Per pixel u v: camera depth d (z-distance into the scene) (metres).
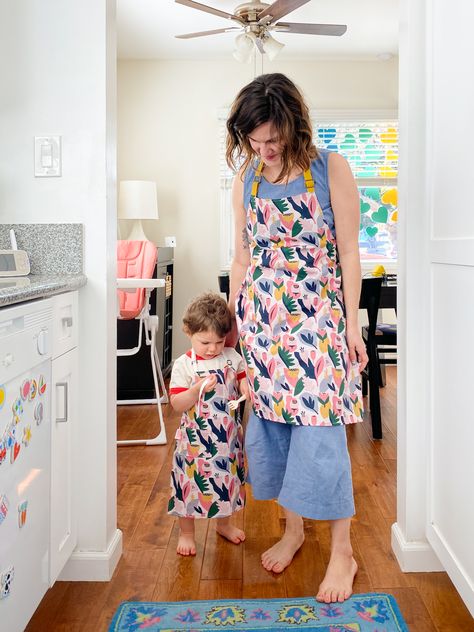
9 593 1.19
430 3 1.71
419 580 1.76
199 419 1.89
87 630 1.52
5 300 1.16
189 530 1.95
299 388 1.68
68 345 1.65
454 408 1.53
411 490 1.81
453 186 1.54
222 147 5.38
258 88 1.58
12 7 1.73
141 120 5.38
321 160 1.66
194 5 3.48
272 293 1.71
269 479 1.82
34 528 1.35
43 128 1.75
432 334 1.73
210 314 1.86
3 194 1.76
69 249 1.76
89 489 1.78
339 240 1.73
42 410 1.41
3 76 1.75
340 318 1.71
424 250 1.79
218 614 1.57
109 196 1.80
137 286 3.09
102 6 1.72
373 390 3.29
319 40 4.88
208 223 5.44
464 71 1.45
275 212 1.68
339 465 1.68
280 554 1.86
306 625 1.52
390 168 5.47
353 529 2.12
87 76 1.74
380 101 5.40
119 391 4.29
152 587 1.73
